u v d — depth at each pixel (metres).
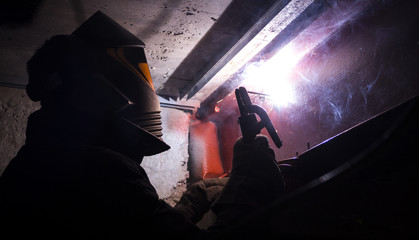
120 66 0.94
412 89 1.25
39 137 0.84
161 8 1.65
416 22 1.28
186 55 2.12
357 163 0.47
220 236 0.58
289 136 2.01
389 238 0.56
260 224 0.65
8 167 0.81
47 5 1.58
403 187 0.57
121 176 0.76
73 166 0.76
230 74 2.18
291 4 1.55
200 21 1.77
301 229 0.63
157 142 0.97
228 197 0.82
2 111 2.17
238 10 1.69
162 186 2.48
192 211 1.05
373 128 0.74
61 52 0.88
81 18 1.70
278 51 1.84
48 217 0.69
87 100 0.86
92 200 0.71
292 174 1.01
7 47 1.90
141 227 0.71
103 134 0.88
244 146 0.94
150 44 1.97
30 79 0.93
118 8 1.64
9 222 0.70
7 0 1.53
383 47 1.42
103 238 0.68
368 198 0.61
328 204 0.64
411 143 0.58
